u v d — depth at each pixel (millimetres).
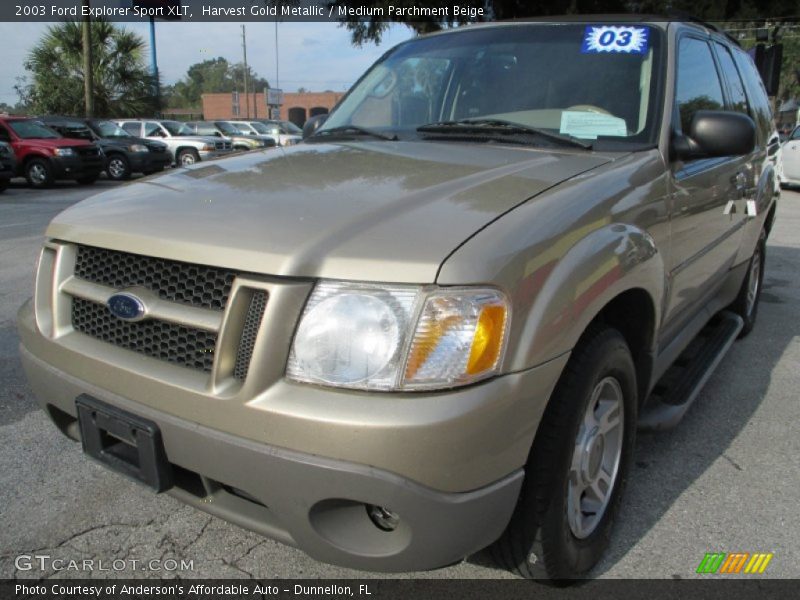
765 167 4512
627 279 2162
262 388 1743
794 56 32625
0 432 3230
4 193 14383
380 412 1651
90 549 2432
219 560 2391
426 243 1775
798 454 3178
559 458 1960
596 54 3059
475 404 1690
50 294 2244
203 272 1866
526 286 1805
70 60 26250
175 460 1905
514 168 2363
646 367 2615
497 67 3184
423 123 3186
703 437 3340
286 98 52156
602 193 2225
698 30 3516
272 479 1737
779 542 2520
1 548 2424
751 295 4848
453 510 1715
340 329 1706
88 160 16266
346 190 2137
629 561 2408
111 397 2000
